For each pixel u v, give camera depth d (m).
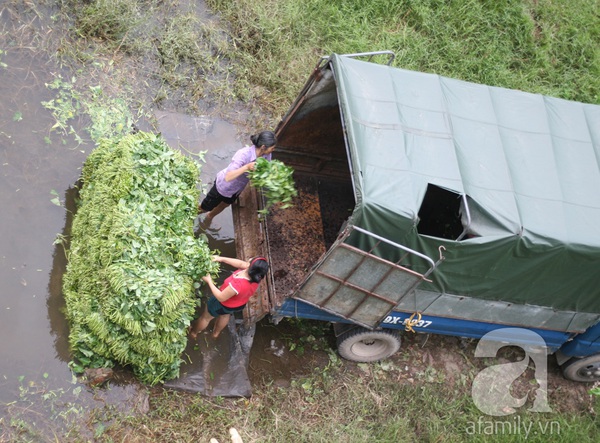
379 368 8.63
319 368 8.27
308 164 9.33
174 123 9.48
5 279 7.03
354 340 7.99
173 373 7.11
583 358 8.95
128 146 7.43
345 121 6.83
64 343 6.86
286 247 8.58
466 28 12.48
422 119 7.29
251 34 10.94
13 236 7.36
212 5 10.91
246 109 10.20
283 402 7.77
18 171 7.89
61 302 7.16
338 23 11.59
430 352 9.08
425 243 6.70
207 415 7.17
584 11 13.95
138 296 6.39
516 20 12.94
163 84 9.73
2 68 8.62
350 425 7.87
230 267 8.59
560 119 8.05
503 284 7.34
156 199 7.27
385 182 6.51
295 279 8.25
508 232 6.77
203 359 7.59
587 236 7.04
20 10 9.22
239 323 8.08
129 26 9.88
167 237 7.08
